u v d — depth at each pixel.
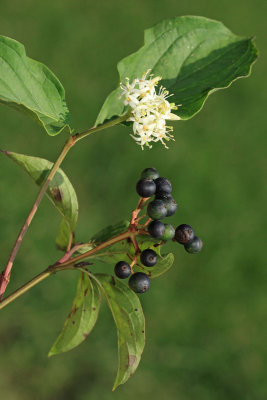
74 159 6.84
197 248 2.24
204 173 6.99
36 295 5.84
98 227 6.41
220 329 6.03
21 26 8.12
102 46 8.16
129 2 9.05
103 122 2.29
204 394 5.66
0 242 6.00
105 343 5.74
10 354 5.50
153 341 5.86
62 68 7.73
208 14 9.30
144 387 5.60
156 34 2.46
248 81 8.19
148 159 7.02
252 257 6.45
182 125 7.46
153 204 2.11
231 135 7.54
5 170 6.47
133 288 2.14
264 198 6.92
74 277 6.01
